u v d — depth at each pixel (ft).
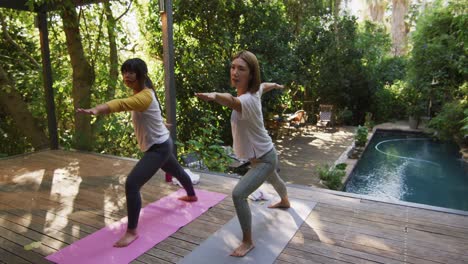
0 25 18.99
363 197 9.26
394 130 38.73
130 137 18.81
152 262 6.43
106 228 7.81
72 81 17.39
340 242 6.95
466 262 6.18
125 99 6.59
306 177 22.03
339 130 39.27
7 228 7.88
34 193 10.05
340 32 39.88
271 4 28.22
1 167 12.62
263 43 27.48
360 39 43.93
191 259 6.49
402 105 43.37
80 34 16.97
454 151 31.73
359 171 26.50
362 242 6.93
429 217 8.00
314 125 42.45
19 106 17.53
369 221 7.85
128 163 13.15
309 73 39.45
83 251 6.81
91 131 16.97
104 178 11.35
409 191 22.22
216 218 8.29
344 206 8.70
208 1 23.17
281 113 39.27
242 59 6.31
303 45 35.91
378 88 44.01
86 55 17.79
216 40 24.71
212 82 24.57
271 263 6.25
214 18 24.39
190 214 8.46
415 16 61.67
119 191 10.19
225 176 11.41
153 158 7.34
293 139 34.58
